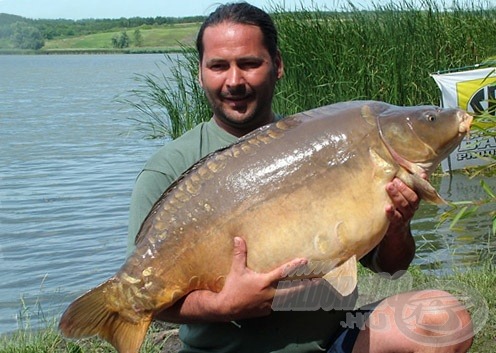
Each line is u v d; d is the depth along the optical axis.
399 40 11.75
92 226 9.27
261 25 3.34
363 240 2.91
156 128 18.58
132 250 3.17
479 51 11.83
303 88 11.71
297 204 2.88
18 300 6.52
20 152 15.73
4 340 5.05
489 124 5.65
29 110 26.16
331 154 2.92
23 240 8.64
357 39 11.77
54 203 10.63
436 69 11.66
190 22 90.31
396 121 2.93
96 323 3.02
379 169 2.91
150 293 2.99
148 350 4.64
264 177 2.93
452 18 12.07
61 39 116.75
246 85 3.32
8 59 110.75
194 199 2.98
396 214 2.95
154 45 109.94
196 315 3.00
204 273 2.96
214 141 3.38
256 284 2.88
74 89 38.75
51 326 5.15
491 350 4.43
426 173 2.95
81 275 7.32
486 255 6.49
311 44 11.67
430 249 6.91
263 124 3.43
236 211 2.91
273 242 2.89
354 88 11.57
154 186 3.30
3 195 11.23
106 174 12.97
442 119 2.92
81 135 18.41
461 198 8.87
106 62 86.88
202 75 3.41
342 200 2.88
